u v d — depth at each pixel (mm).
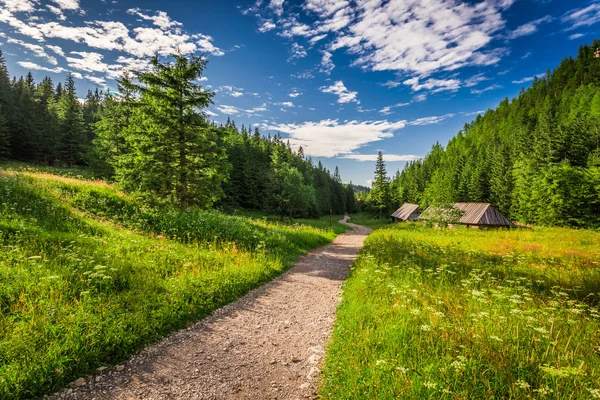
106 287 6828
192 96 17531
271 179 56406
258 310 7520
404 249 15672
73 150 54469
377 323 5773
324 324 6730
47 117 55531
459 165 87750
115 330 5234
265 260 12445
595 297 7562
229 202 55125
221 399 3986
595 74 124250
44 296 5836
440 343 4648
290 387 4316
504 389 3523
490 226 38281
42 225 10727
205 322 6594
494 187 63625
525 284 8852
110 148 31047
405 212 62000
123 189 18172
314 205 77562
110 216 15016
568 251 15242
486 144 109250
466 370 3736
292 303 8180
